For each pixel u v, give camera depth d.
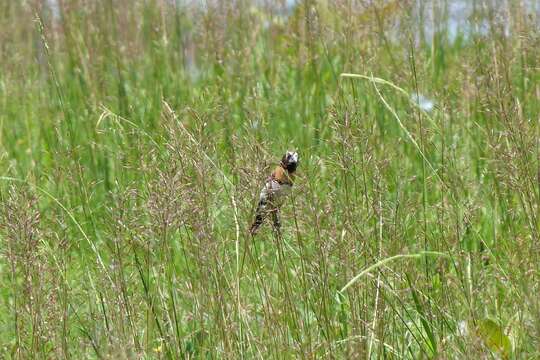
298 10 15.89
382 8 14.75
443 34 16.53
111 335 8.07
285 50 16.38
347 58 14.23
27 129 14.37
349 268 8.24
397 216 8.84
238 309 8.26
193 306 8.70
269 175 8.34
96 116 14.19
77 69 15.53
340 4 15.00
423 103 13.05
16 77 16.17
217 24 16.28
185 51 16.66
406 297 8.84
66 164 12.17
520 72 13.52
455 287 8.74
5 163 13.56
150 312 8.46
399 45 15.02
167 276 8.86
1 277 10.08
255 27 16.52
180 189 8.15
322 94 14.64
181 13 17.20
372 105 13.73
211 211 8.77
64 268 8.78
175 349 8.31
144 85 16.00
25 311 8.34
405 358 8.38
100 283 8.64
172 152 8.31
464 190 10.02
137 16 17.11
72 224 11.39
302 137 13.45
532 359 7.93
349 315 8.62
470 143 12.16
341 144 8.50
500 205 10.26
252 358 8.15
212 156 8.94
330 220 8.38
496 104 10.29
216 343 8.34
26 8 16.75
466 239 10.12
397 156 11.38
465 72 13.62
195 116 8.68
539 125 10.09
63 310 8.48
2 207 8.38
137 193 8.78
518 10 14.19
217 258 8.23
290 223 8.77
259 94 14.33
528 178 8.92
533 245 8.54
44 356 8.12
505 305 8.86
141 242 8.55
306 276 8.65
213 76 16.02
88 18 16.66
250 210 8.32
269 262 9.85
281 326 8.30
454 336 8.06
